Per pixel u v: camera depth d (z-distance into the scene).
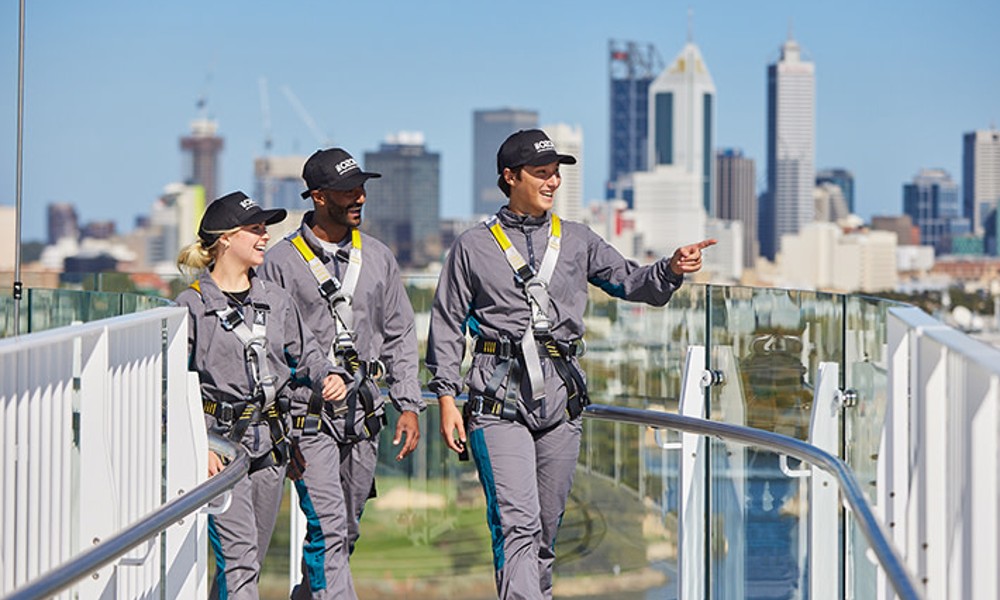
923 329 4.43
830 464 5.79
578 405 7.20
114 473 5.52
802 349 7.35
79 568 4.35
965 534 3.89
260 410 6.93
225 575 6.99
